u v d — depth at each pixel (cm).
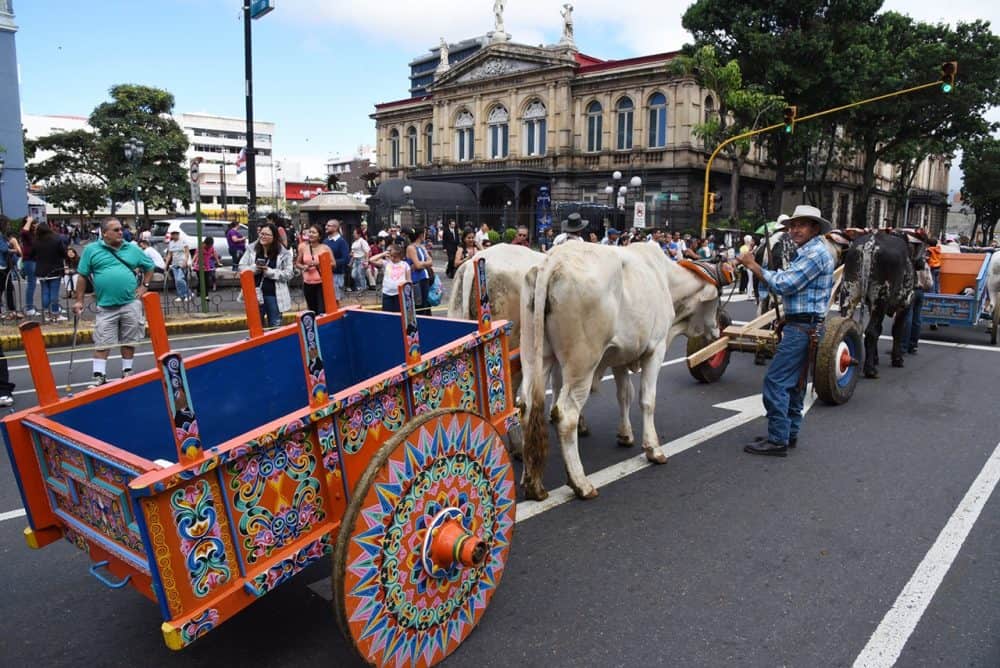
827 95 3228
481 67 4419
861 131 3862
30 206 3478
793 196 4834
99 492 276
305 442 282
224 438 379
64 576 408
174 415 233
